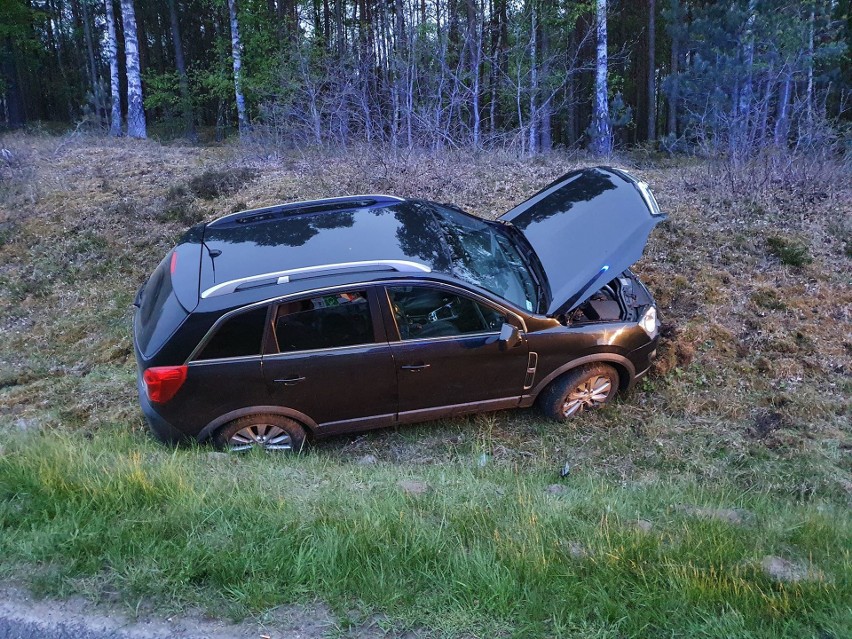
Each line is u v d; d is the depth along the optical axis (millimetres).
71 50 35969
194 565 3023
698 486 4520
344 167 10820
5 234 8805
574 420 5316
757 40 13930
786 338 6020
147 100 23938
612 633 2641
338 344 4496
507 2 19812
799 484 4512
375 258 4566
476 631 2686
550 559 3045
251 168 11227
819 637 2625
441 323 4617
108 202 9773
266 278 4383
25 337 6840
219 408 4480
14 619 2793
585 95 26094
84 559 3070
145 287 5137
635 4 26828
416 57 14219
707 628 2641
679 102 17562
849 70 18297
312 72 15500
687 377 5734
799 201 8492
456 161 11086
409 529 3293
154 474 3816
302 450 4836
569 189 6020
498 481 4363
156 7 31359
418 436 5203
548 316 4809
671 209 8445
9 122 29375
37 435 4664
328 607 2830
